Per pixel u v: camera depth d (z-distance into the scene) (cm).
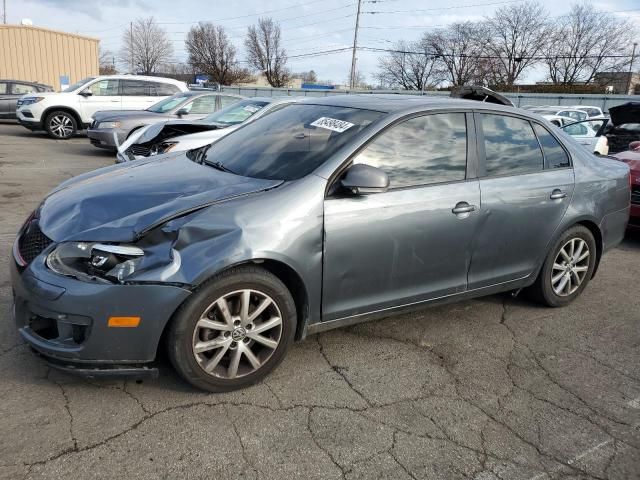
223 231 274
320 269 305
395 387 315
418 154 344
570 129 1291
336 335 375
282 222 288
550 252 419
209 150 400
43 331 278
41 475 230
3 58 2438
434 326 400
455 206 349
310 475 241
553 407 305
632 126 1009
